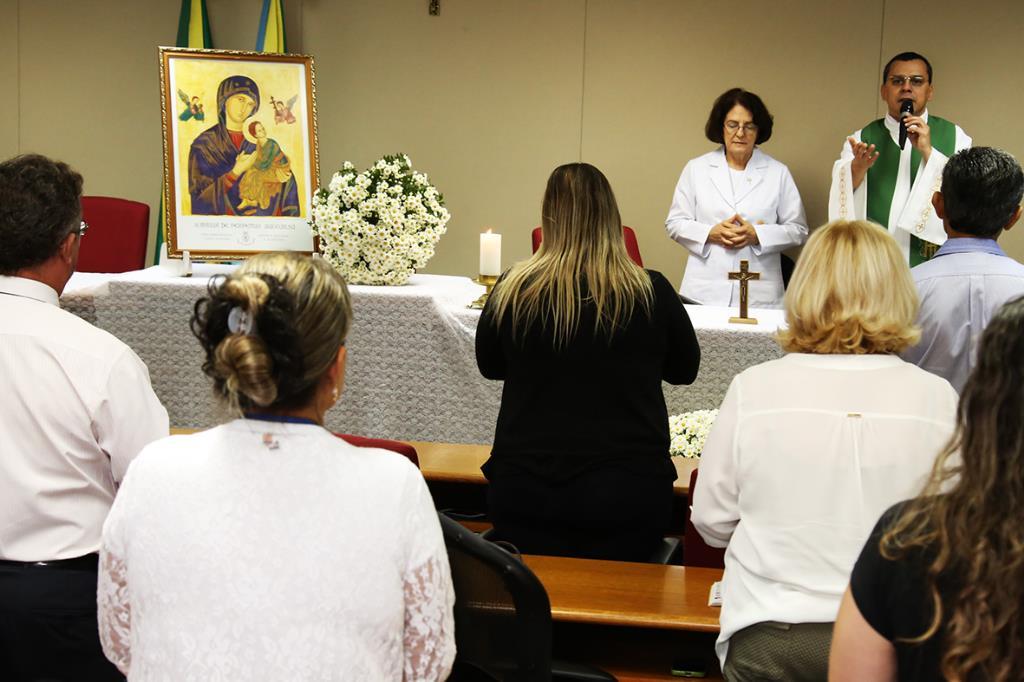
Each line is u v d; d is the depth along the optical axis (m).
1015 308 1.07
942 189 2.74
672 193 6.32
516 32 6.29
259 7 6.31
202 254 3.86
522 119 6.34
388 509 1.37
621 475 2.48
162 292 3.60
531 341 2.48
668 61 6.20
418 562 1.39
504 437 2.55
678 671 2.32
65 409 2.03
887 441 1.76
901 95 5.26
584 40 6.25
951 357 2.73
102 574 1.42
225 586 1.33
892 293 1.81
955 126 5.32
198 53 3.88
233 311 1.37
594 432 2.49
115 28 6.49
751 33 6.13
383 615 1.36
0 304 2.09
